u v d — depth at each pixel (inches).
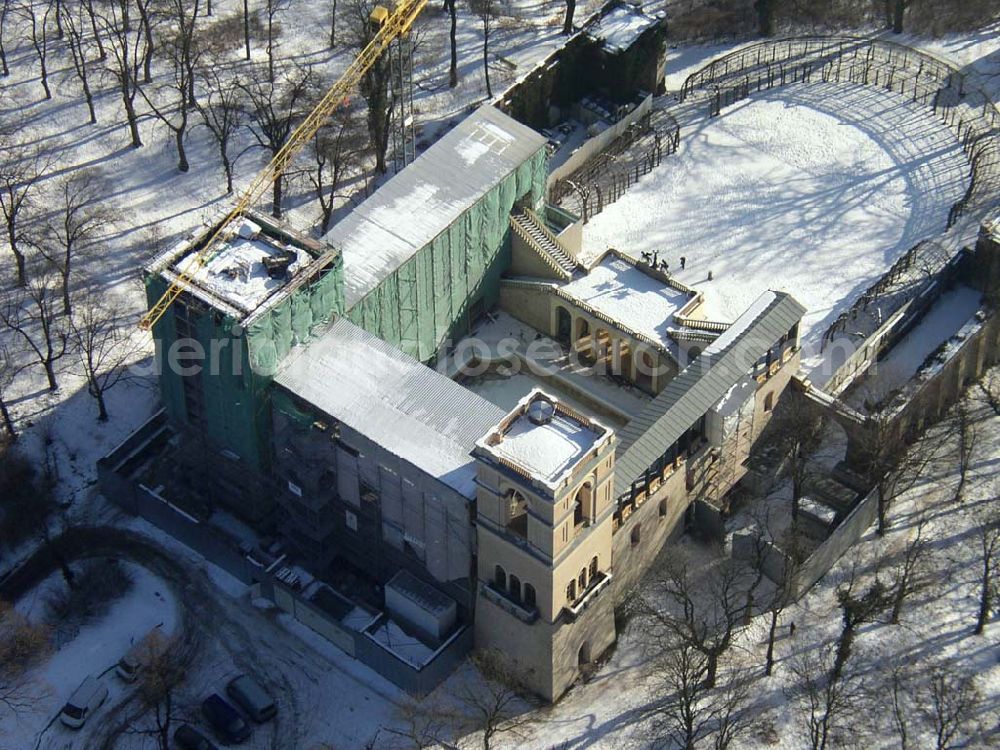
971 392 7436.0
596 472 5890.8
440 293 7372.1
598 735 6195.9
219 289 6368.1
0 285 7790.4
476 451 5856.3
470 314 7667.3
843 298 7810.0
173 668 6338.6
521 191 7623.0
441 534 6235.2
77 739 6205.7
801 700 6254.9
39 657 6441.9
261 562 6727.4
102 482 7007.9
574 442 5920.3
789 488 7047.2
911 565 6382.9
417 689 6289.4
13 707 6284.5
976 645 6407.5
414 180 7352.4
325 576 6742.1
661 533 6697.8
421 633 6446.9
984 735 6122.1
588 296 7480.3
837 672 6220.5
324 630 6496.1
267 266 6432.1
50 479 7086.6
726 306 7795.3
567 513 5831.7
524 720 6250.0
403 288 7101.4
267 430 6555.1
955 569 6673.2
